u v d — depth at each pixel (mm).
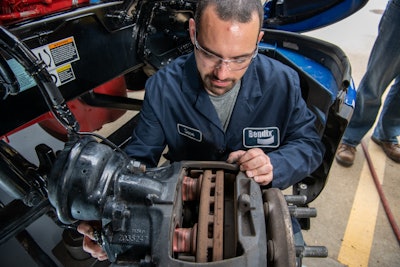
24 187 596
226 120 966
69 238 1035
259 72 918
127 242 451
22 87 691
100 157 463
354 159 1900
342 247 1402
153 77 981
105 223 470
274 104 937
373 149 2002
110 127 2080
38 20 693
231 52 652
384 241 1431
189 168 592
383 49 1447
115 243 456
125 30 988
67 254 1087
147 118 964
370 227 1496
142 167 526
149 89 954
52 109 523
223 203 507
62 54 771
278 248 438
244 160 619
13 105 688
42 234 1129
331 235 1455
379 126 1949
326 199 1641
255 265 412
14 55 481
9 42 469
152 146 967
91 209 448
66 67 793
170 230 444
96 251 628
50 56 738
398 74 1540
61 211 456
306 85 1222
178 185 509
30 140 1432
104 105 1287
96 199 441
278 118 969
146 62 1117
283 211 481
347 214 1562
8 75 526
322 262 1334
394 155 1889
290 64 1263
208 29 642
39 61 491
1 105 664
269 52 1348
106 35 909
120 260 460
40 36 697
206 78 778
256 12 643
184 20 1240
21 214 758
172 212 457
